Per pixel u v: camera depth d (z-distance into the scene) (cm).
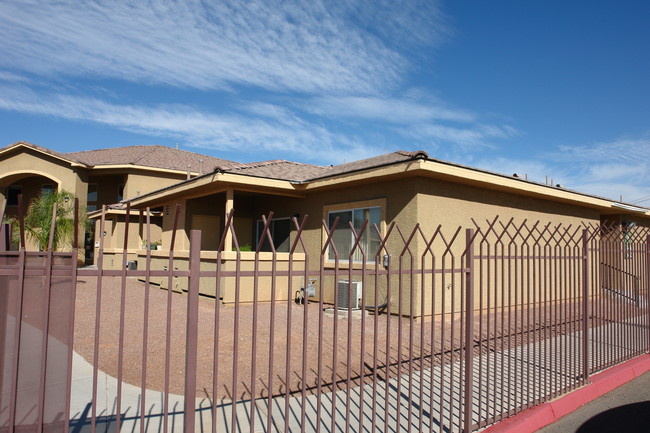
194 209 1378
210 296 1141
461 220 1036
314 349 670
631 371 636
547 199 1289
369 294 1050
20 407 248
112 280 1641
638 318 732
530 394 512
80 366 577
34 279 250
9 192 2534
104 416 418
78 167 2295
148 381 520
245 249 1308
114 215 2055
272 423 402
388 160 1173
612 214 1645
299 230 298
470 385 389
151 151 2827
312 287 1100
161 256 1416
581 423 467
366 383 531
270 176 1194
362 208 1089
